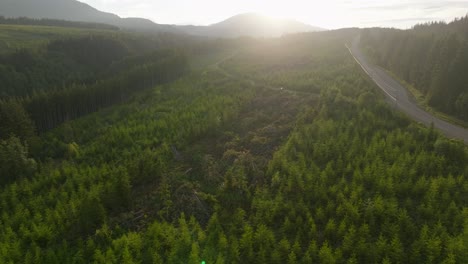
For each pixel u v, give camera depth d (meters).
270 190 41.28
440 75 66.50
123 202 40.94
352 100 60.50
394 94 75.88
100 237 35.22
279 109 72.12
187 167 51.41
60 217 37.78
